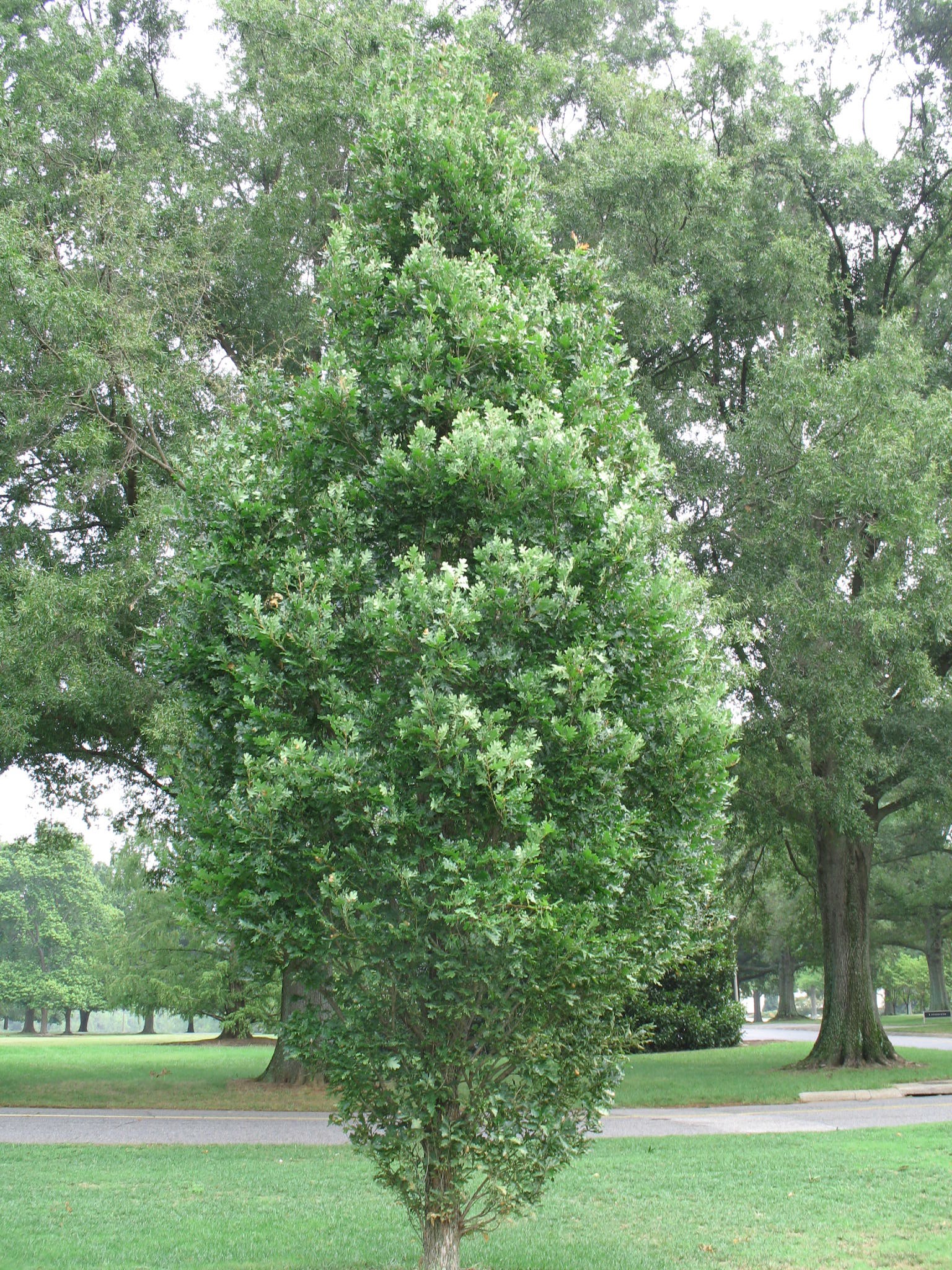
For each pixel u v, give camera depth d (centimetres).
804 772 1795
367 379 645
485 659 544
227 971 3666
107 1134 1277
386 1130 586
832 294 2175
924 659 1644
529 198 755
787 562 1719
